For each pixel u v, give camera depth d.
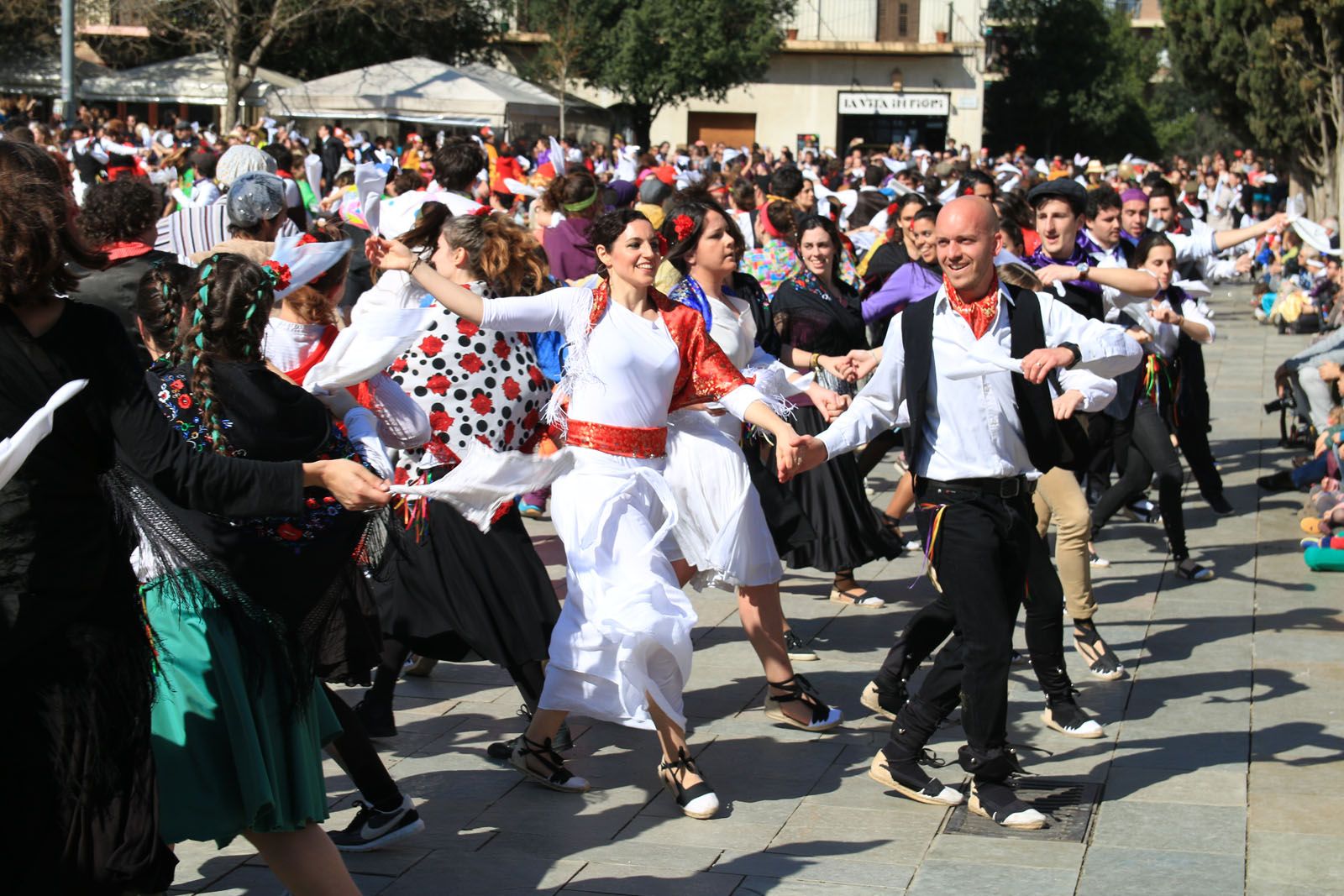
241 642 3.19
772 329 5.88
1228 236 7.09
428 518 4.71
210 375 3.33
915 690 5.58
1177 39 24.81
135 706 2.83
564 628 4.40
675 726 4.45
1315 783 4.60
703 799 4.39
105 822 2.76
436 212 4.88
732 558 4.75
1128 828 4.27
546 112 31.34
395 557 4.76
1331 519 7.64
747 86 45.44
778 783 4.70
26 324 2.78
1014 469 4.29
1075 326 4.27
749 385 4.55
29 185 2.73
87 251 2.86
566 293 4.55
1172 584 7.13
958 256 4.21
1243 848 4.11
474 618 4.68
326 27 38.78
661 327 4.50
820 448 4.37
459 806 4.50
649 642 4.31
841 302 6.57
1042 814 4.37
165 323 3.55
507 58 44.06
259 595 3.28
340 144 23.62
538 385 4.96
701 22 40.25
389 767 4.82
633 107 42.53
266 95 32.56
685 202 5.25
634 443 4.49
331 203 12.70
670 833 4.30
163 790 3.08
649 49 40.47
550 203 8.42
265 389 3.38
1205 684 5.60
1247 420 11.59
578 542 4.41
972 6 47.41
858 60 47.62
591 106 40.69
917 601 6.91
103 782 2.75
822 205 13.77
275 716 3.24
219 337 3.35
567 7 40.75
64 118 25.53
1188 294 7.49
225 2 32.03
